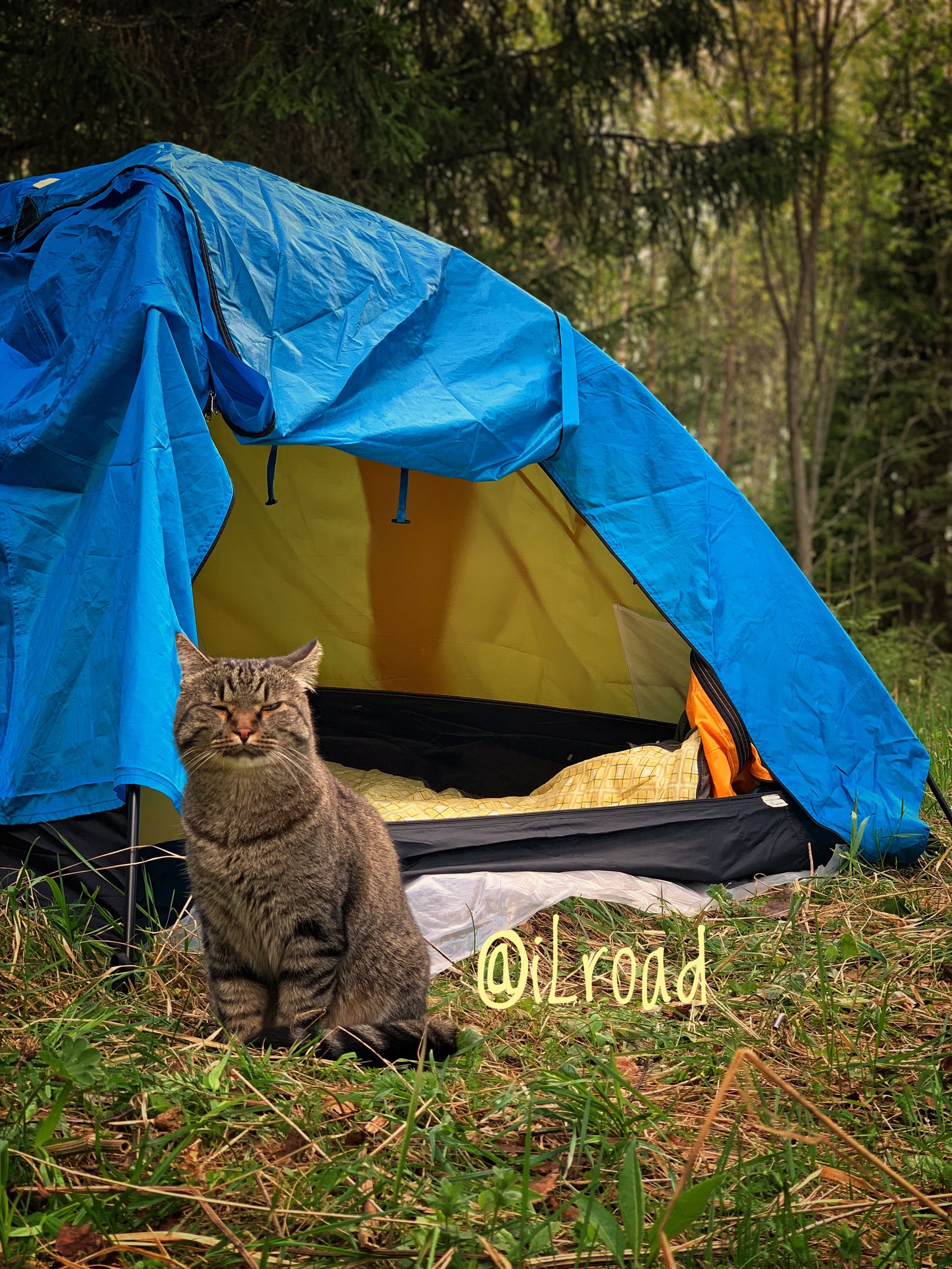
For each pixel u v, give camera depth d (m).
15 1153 1.13
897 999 1.64
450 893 1.85
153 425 1.71
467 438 1.99
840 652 2.16
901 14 6.88
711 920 1.91
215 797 1.42
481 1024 1.56
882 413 7.84
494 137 4.83
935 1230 1.19
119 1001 1.49
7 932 1.56
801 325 6.65
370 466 2.64
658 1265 1.10
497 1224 1.13
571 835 1.99
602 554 2.48
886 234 7.75
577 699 2.81
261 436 1.81
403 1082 1.31
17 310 1.96
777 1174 1.23
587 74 4.79
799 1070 1.47
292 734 1.44
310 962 1.44
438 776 2.71
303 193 2.07
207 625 2.86
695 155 5.18
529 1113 1.24
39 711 1.69
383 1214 1.12
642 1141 1.25
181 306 1.80
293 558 2.78
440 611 2.84
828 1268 1.13
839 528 7.78
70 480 1.79
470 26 4.65
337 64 3.41
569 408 2.10
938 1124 1.35
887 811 2.11
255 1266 1.07
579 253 6.40
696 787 2.11
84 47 3.31
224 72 3.71
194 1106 1.26
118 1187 1.12
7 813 1.69
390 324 2.00
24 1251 1.07
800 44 6.67
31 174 3.92
